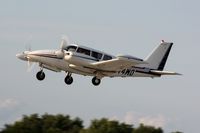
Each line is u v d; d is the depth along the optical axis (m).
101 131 58.44
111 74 96.00
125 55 88.19
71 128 61.00
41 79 91.75
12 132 57.09
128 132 59.78
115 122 59.94
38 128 59.09
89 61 91.31
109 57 93.12
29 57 90.19
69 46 91.00
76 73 94.00
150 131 59.44
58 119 61.59
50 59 90.31
